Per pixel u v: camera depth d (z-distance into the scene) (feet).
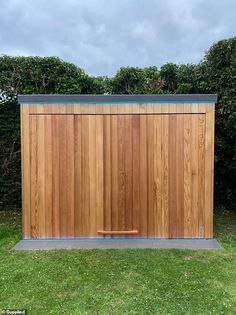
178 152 13.52
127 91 20.67
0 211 18.78
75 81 19.16
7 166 18.79
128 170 13.55
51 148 13.52
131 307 8.20
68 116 13.48
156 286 9.26
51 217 13.57
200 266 10.65
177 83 20.08
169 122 13.48
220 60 17.33
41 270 10.43
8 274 10.15
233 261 11.10
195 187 13.52
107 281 9.62
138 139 13.52
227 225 15.76
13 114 18.48
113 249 12.27
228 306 8.23
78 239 13.51
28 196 13.56
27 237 13.57
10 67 18.31
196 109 13.44
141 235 13.53
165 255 11.64
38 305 8.34
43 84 18.58
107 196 13.55
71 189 13.53
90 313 7.94
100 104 13.47
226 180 18.79
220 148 17.99
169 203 13.52
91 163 13.55
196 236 13.53
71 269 10.48
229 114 16.47
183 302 8.41
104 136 13.52
